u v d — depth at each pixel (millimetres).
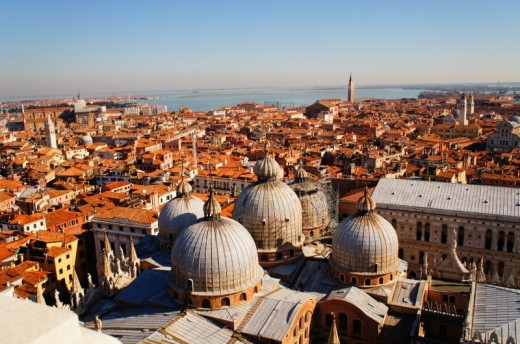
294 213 81812
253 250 68188
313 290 76250
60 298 117188
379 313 69188
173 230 89000
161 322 62062
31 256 118625
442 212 99062
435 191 105438
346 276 75375
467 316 57750
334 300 69750
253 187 82938
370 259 73500
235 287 65000
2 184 187375
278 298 67062
